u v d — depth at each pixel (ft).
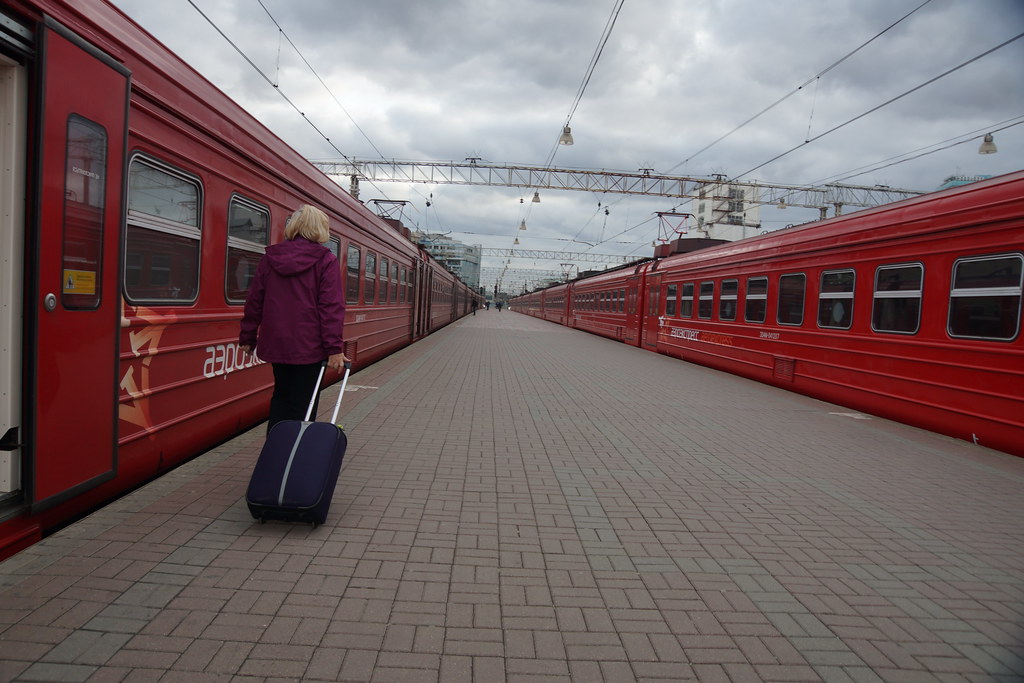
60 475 10.58
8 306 9.58
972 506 15.92
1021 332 21.36
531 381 36.45
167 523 12.03
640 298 69.62
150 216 13.71
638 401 30.53
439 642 8.61
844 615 10.00
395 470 16.67
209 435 17.17
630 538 12.84
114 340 11.80
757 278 40.70
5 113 9.45
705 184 89.92
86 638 8.11
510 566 11.18
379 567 10.80
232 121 17.81
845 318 31.19
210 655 7.94
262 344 13.10
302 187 24.40
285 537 11.78
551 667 8.16
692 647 8.84
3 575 9.55
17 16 9.34
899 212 27.71
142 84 12.99
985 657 8.91
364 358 38.14
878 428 25.81
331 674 7.72
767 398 33.35
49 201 9.88
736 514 14.62
